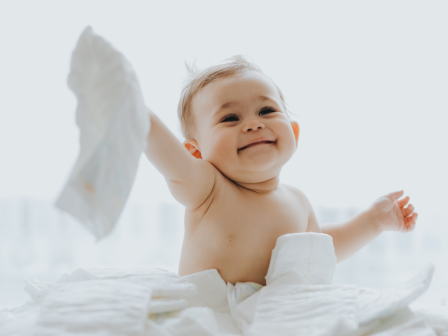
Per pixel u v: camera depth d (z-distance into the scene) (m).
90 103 0.56
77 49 0.59
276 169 0.85
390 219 1.01
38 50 1.80
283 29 1.86
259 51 1.86
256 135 0.82
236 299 0.70
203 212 0.80
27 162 1.79
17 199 1.78
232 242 0.77
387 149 1.87
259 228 0.79
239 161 0.81
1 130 1.79
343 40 1.88
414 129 1.87
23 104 1.80
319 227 0.96
